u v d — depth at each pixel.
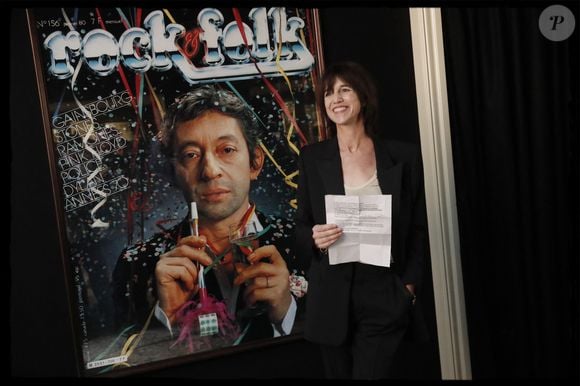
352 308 2.24
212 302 2.74
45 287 2.60
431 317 3.04
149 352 2.66
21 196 2.55
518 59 2.70
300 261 2.85
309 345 2.92
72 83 2.54
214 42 2.70
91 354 2.59
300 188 2.34
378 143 2.26
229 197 2.75
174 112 2.66
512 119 2.75
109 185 2.60
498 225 2.79
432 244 2.89
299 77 2.82
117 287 2.62
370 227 2.13
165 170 2.66
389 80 2.97
